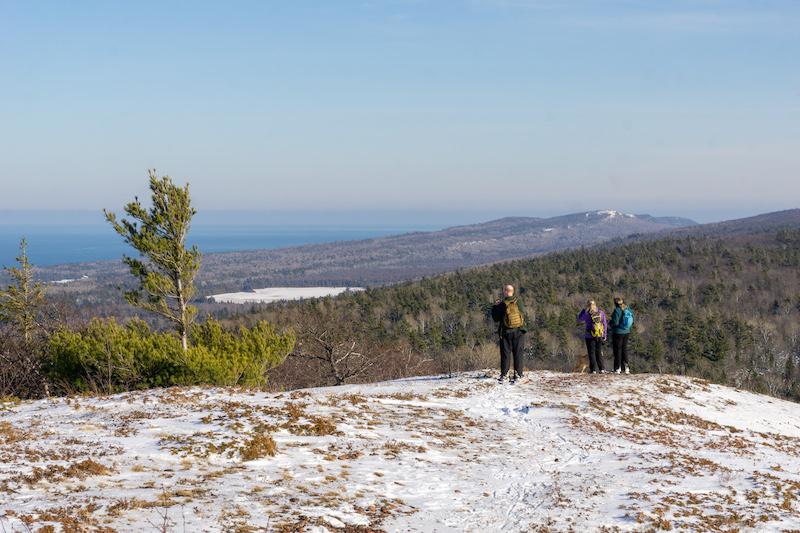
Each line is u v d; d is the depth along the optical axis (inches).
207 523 243.3
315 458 358.6
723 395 771.4
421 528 273.3
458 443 438.6
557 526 289.0
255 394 515.5
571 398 627.8
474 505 314.2
